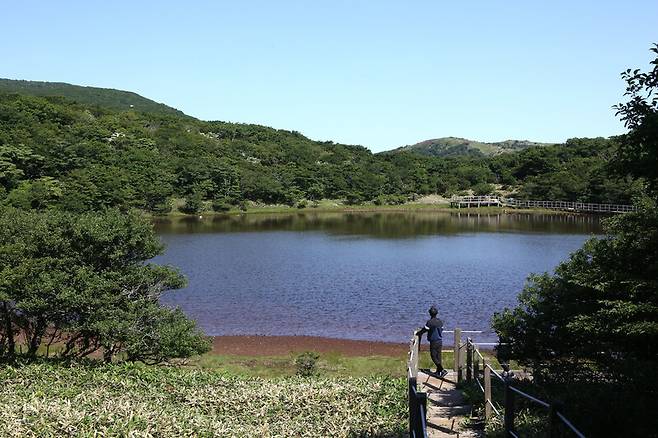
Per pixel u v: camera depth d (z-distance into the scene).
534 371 12.41
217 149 161.88
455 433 10.78
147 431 9.99
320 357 24.67
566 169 133.50
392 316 34.28
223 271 49.34
